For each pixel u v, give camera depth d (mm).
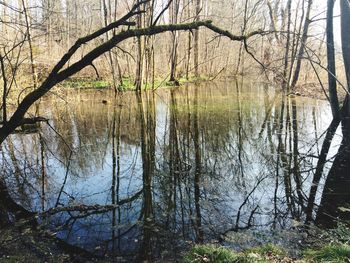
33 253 5328
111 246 5594
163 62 35844
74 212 6844
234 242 5723
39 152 10836
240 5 30094
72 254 5332
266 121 15188
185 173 9016
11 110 15102
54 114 16922
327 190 7895
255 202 7348
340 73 23875
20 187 8094
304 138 12375
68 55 7812
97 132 13359
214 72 40062
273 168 9383
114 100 21625
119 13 28953
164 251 5453
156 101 21297
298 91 24219
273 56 27109
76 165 9664
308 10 20781
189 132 13328
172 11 29203
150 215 6703
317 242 5641
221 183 8352
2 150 11055
